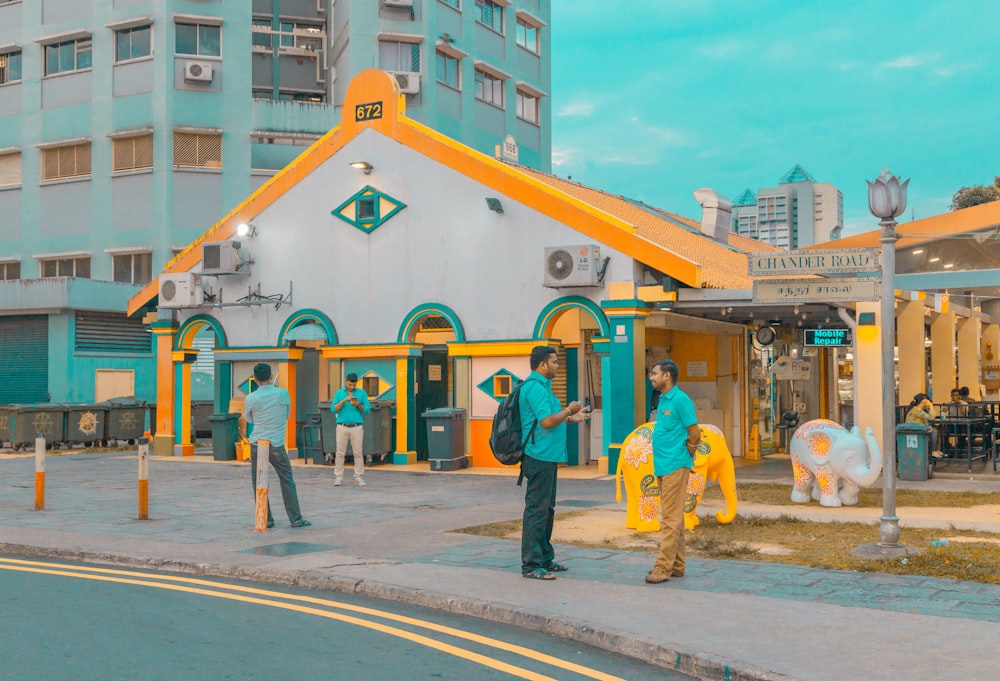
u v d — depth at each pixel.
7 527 11.69
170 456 22.83
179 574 9.23
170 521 12.23
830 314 18.31
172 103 36.97
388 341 20.20
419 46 39.00
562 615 7.00
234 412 22.02
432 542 10.45
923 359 19.78
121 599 7.96
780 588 7.94
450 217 19.55
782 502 13.34
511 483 16.81
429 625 7.13
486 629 7.05
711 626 6.66
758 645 6.17
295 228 21.39
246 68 37.91
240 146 37.56
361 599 8.05
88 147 38.03
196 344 35.09
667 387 8.38
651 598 7.55
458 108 40.34
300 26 44.72
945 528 10.82
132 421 26.61
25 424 24.97
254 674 5.84
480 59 41.53
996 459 18.20
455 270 19.45
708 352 20.94
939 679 5.45
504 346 18.72
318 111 38.47
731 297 16.98
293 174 21.41
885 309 9.43
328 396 20.83
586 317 19.53
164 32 37.00
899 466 15.80
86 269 38.06
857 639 6.28
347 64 39.12
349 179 20.73
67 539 10.72
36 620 7.19
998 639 6.25
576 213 18.08
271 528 11.58
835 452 12.73
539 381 8.45
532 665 6.12
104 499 14.62
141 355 34.94
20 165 39.09
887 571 8.53
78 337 32.88
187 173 37.06
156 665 6.01
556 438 8.46
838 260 9.67
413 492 15.48
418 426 20.75
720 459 11.34
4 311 32.72
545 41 46.38
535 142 45.66
